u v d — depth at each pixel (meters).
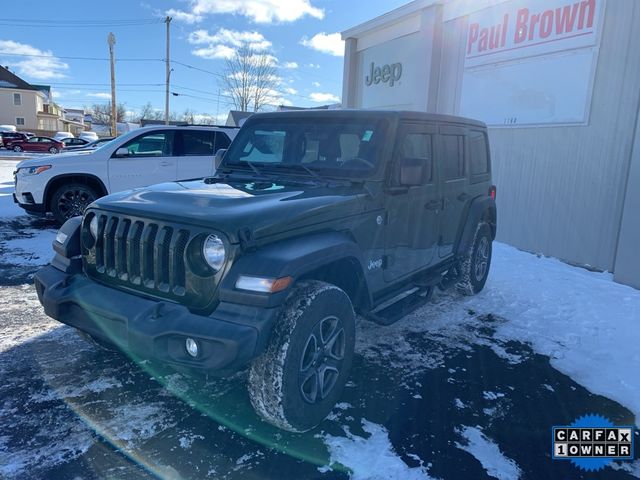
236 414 3.03
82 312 2.91
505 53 8.64
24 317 4.46
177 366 2.52
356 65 14.45
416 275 4.27
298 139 3.92
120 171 8.61
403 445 2.79
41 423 2.86
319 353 2.84
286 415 2.64
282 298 2.52
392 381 3.54
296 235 2.86
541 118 8.00
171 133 9.02
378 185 3.49
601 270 7.20
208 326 2.44
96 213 3.09
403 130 3.75
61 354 3.75
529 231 8.35
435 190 4.34
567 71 7.53
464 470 2.61
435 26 10.34
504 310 5.20
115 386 3.30
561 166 7.73
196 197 3.01
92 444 2.69
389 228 3.69
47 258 6.51
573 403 3.36
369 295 3.38
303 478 2.49
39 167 8.26
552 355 4.11
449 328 4.64
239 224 2.60
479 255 5.57
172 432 2.83
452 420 3.07
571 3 7.40
